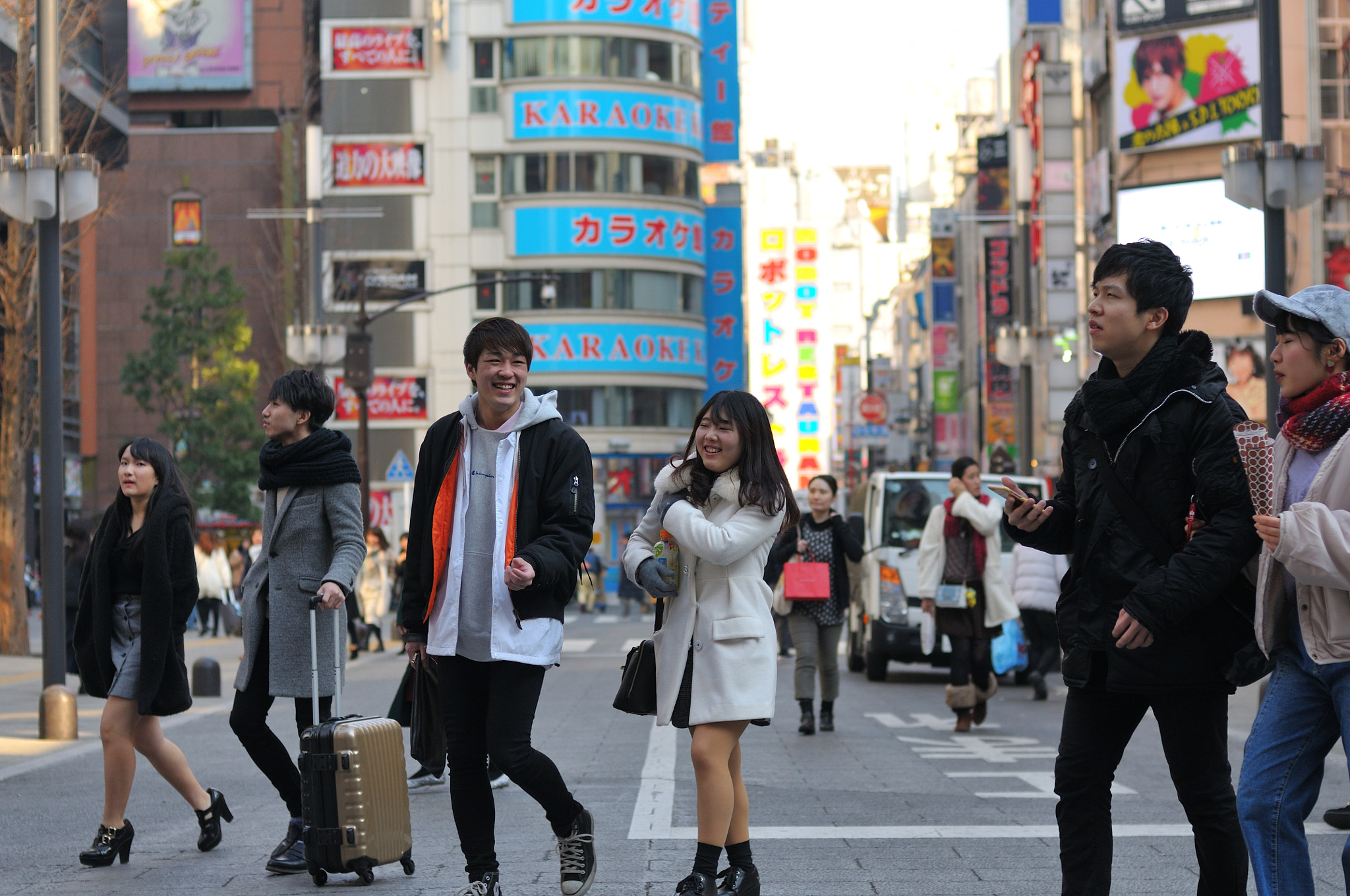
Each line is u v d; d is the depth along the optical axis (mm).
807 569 14523
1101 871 5445
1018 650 18953
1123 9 39969
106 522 8242
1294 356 5312
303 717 7930
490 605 6504
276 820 9688
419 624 6695
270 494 7961
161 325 54656
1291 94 36844
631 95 68812
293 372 7941
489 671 6582
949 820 9344
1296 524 5000
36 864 8133
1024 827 9047
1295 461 5273
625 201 68500
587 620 48156
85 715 16953
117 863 8164
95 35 35938
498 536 6578
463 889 6543
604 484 68000
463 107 68562
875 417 71062
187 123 73562
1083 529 5449
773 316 96562
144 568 8023
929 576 14766
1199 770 5355
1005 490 5574
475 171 68688
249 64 72938
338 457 7867
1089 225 46250
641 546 6461
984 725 15609
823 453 100125
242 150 72062
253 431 54375
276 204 71750
